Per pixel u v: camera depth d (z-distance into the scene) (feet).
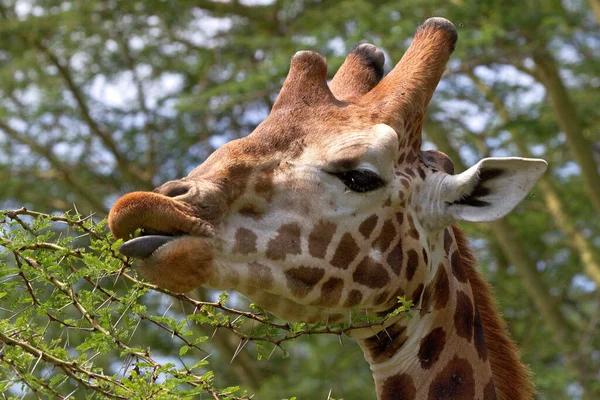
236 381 93.25
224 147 25.52
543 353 88.53
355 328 26.43
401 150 26.99
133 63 93.86
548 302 87.15
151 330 79.30
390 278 26.16
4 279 23.47
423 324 27.58
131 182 92.89
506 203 26.84
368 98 27.30
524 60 84.02
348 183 25.57
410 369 27.58
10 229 26.50
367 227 25.80
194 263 23.07
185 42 92.38
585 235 98.84
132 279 24.02
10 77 92.48
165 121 95.20
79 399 66.74
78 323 23.25
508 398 29.55
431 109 88.74
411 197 26.86
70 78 89.66
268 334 25.32
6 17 92.48
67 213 23.86
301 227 25.05
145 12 90.89
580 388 86.43
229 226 24.30
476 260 30.71
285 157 25.52
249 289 24.82
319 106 26.55
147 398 21.42
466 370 27.73
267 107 91.71
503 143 96.73
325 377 83.15
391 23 76.28
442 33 28.35
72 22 87.56
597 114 97.81
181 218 23.00
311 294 25.21
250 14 90.53
